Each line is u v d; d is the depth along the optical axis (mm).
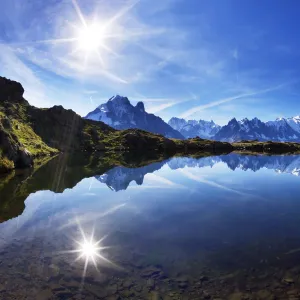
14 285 14578
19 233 23125
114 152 185375
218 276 15750
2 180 53469
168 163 102250
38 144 141500
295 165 98938
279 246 20469
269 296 13688
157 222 27062
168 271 16312
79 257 18234
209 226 25766
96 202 36031
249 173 72250
